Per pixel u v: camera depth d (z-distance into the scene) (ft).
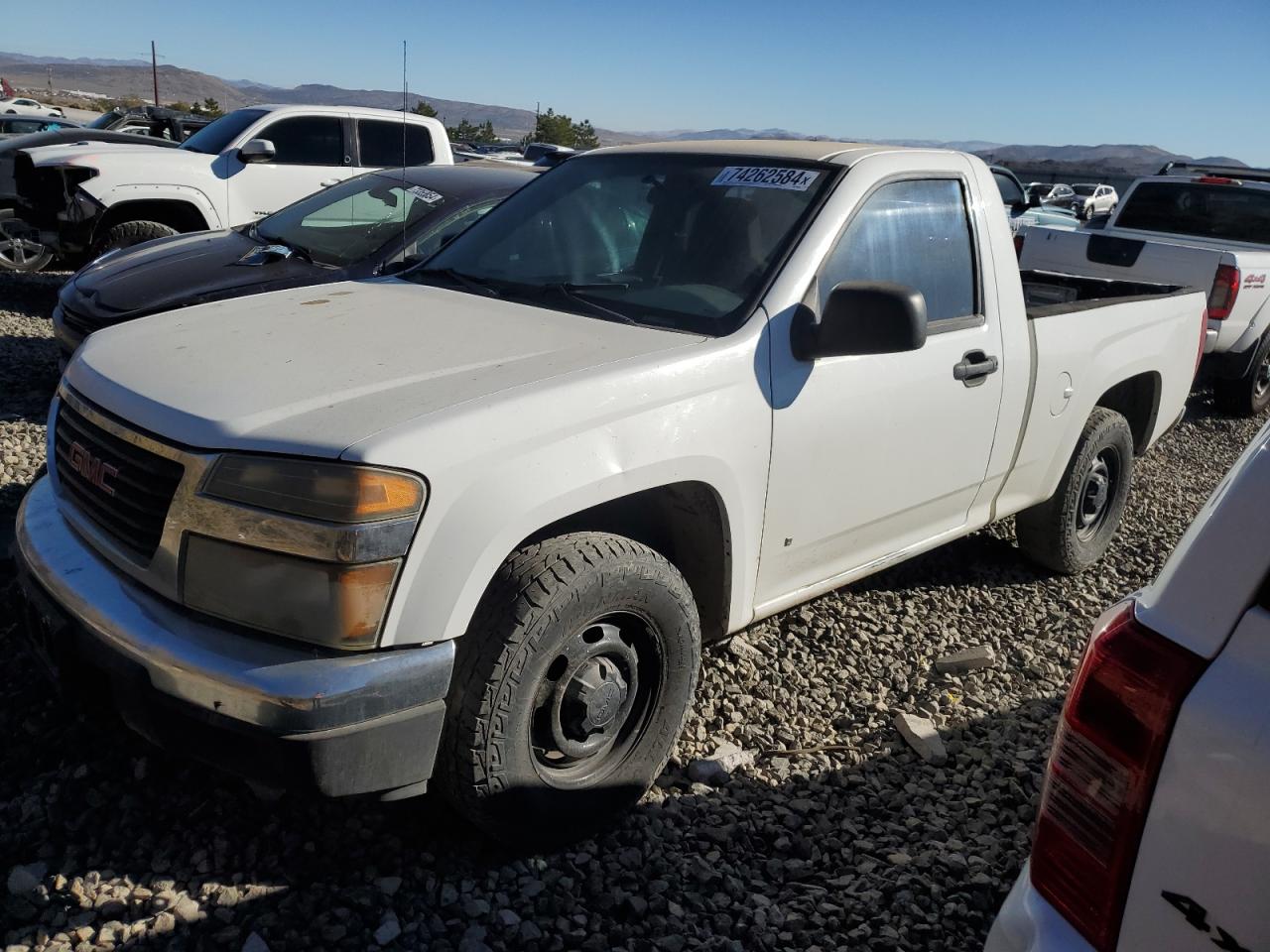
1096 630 5.14
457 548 7.63
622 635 9.28
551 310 10.79
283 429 7.57
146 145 37.99
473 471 7.72
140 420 8.13
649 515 10.28
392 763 7.57
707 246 10.98
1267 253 28.02
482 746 8.09
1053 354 13.82
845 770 11.01
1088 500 16.29
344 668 7.25
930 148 12.71
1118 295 18.65
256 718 7.14
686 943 8.27
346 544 7.19
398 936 7.96
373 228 21.43
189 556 7.64
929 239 12.09
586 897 8.69
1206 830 4.27
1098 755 4.75
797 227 10.73
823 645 13.52
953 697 12.65
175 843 8.64
